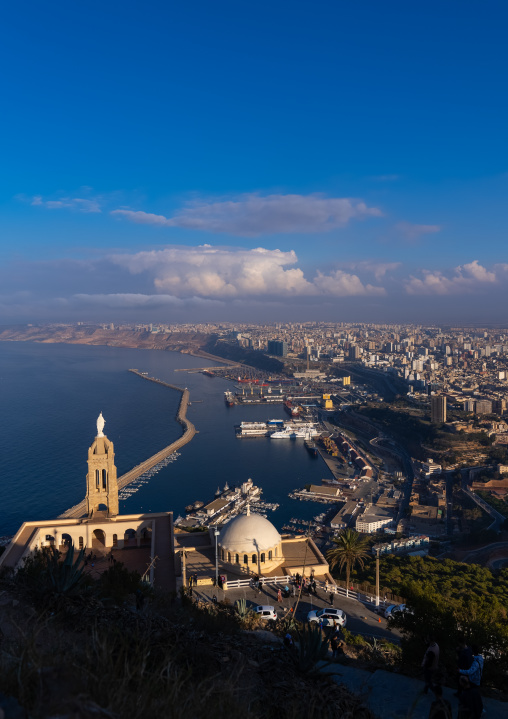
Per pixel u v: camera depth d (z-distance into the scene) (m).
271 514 172.75
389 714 15.55
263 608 41.28
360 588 60.78
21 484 177.38
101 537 56.12
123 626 13.56
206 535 66.69
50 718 7.05
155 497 180.25
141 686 9.03
